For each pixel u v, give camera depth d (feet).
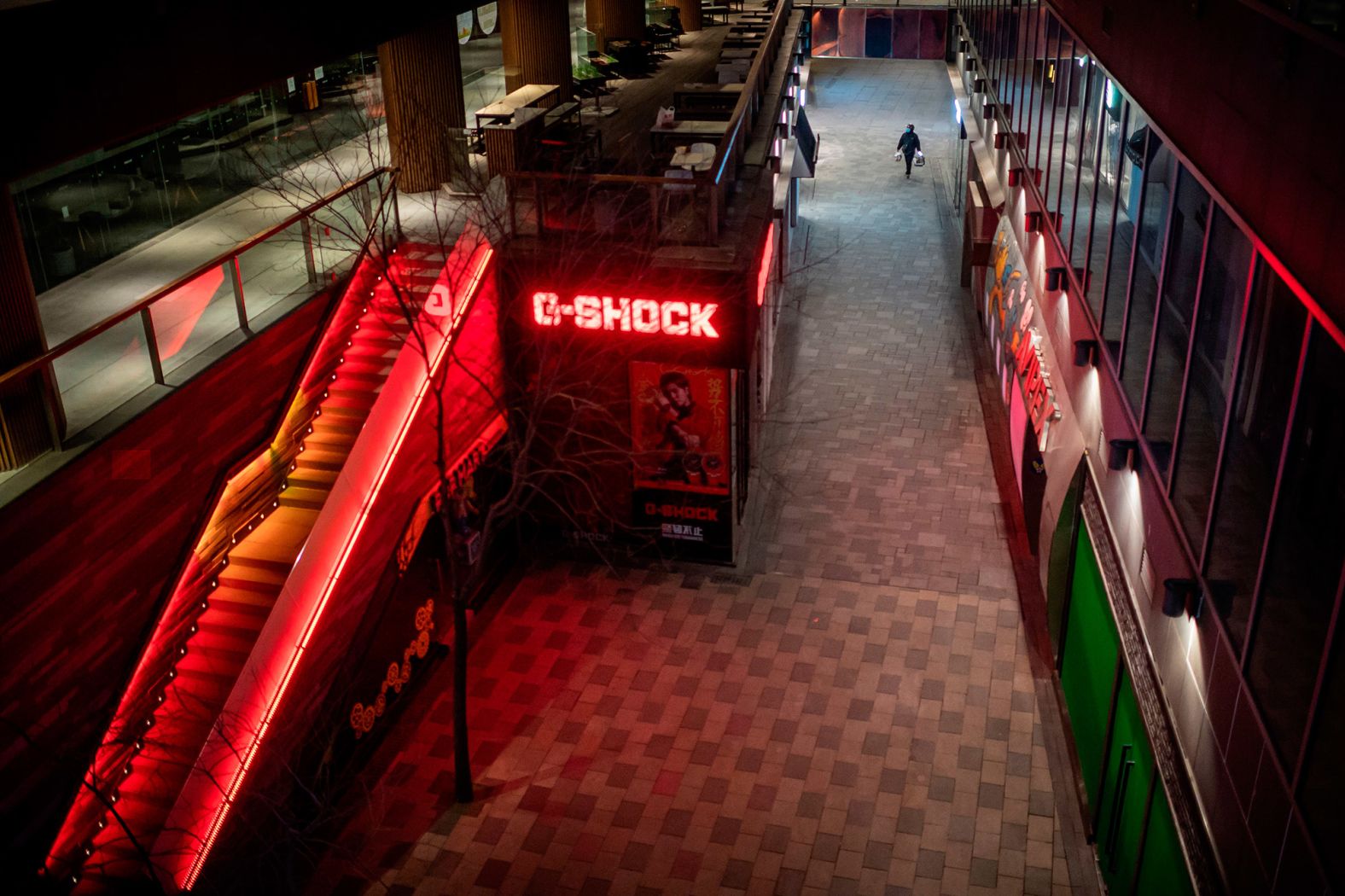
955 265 105.09
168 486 42.09
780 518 69.00
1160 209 38.27
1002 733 52.70
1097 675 47.19
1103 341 46.32
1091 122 49.85
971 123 96.89
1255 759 27.61
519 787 50.57
